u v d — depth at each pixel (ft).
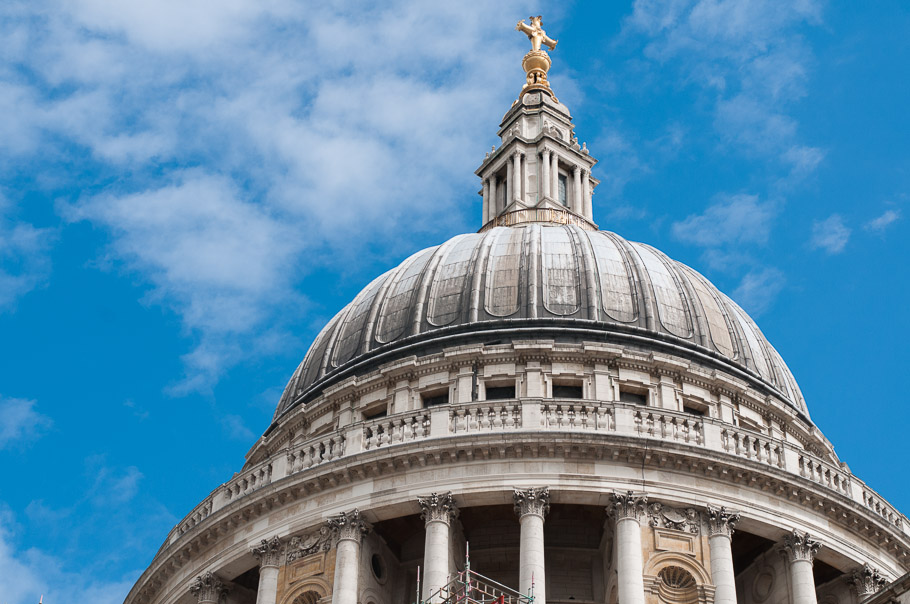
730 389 238.89
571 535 211.41
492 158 306.76
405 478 204.44
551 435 202.28
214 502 222.69
